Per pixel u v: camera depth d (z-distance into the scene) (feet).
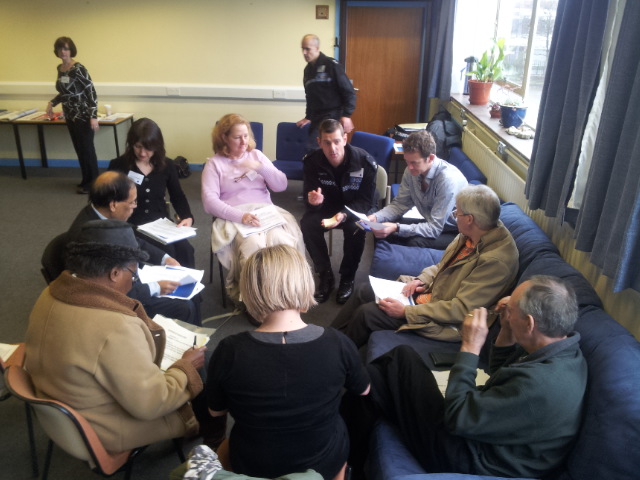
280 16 18.80
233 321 10.13
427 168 9.59
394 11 19.07
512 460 4.68
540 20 12.76
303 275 4.51
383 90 20.27
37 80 19.81
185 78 19.69
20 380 4.99
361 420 5.79
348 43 19.56
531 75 13.42
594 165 6.15
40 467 6.70
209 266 12.44
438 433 5.06
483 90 15.15
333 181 10.86
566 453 4.62
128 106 20.07
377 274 9.18
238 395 4.31
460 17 17.13
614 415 4.29
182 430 5.61
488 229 6.95
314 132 16.28
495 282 6.76
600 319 5.42
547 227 8.62
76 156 20.53
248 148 10.66
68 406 4.84
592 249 6.33
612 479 4.15
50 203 16.63
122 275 5.08
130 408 4.90
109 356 4.75
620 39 5.78
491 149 12.60
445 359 6.48
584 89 6.77
